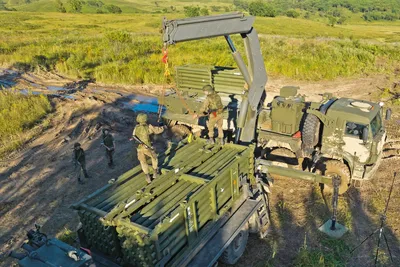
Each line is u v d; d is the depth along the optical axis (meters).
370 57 24.34
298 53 26.11
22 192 10.85
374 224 8.80
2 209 10.03
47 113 17.50
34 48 32.47
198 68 12.88
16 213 9.83
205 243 6.66
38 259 5.37
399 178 10.64
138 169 7.51
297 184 10.72
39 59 28.05
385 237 8.29
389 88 18.83
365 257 7.79
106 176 11.45
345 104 9.97
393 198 9.74
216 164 7.51
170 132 12.32
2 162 12.86
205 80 12.69
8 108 17.17
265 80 9.39
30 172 12.03
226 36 8.60
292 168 9.74
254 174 9.00
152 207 6.18
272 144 10.85
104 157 12.77
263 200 8.41
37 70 25.50
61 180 11.40
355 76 21.48
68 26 57.00
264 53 25.92
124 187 6.90
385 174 10.92
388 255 7.78
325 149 9.90
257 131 10.75
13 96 18.62
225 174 7.18
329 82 20.77
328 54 25.20
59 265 5.21
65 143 14.17
